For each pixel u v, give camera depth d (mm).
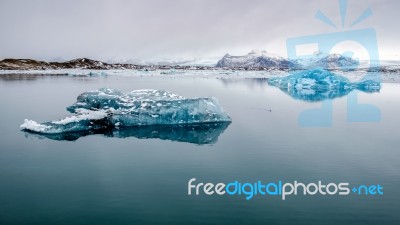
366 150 14594
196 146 15180
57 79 64438
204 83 58062
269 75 98312
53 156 13461
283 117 23094
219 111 21047
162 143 15688
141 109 19750
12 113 23391
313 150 14578
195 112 20328
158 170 11828
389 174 11562
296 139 16594
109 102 22484
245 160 13062
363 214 8664
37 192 9891
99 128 18516
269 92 42594
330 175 11438
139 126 19250
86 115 18594
